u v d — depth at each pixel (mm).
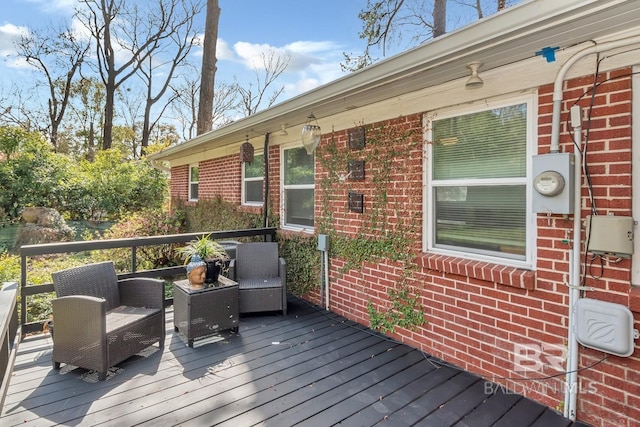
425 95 3160
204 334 3463
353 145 3926
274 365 3006
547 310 2447
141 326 3109
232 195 6621
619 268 2125
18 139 11258
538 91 2471
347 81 2859
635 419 2082
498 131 2777
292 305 4582
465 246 3059
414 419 2293
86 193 12609
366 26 8141
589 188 2215
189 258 4457
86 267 3248
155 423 2244
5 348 2658
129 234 7812
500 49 2129
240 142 6254
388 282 3600
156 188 14141
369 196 3785
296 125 4715
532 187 2510
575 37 1992
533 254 2570
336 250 4238
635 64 2039
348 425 2234
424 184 3287
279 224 5301
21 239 9734
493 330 2748
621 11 1644
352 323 3957
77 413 2342
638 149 2064
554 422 2281
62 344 2869
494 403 2475
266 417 2311
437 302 3152
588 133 2215
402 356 3168
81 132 24234
